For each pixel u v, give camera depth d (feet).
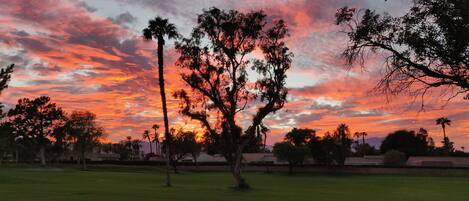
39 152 489.26
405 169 365.20
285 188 187.21
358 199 131.44
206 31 183.01
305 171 389.60
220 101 183.83
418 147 501.56
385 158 408.87
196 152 429.38
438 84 37.19
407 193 170.09
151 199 108.06
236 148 181.68
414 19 35.60
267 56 182.29
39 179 217.36
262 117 183.52
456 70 35.88
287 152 369.91
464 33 33.37
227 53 181.37
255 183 238.27
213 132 187.11
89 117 414.62
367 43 38.60
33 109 426.92
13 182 190.29
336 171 380.58
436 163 418.31
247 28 179.83
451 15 33.81
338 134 465.47
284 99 185.16
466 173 345.92
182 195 126.11
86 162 499.51
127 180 230.48
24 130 427.33
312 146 403.95
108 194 122.83
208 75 182.39
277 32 181.88
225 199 116.06
